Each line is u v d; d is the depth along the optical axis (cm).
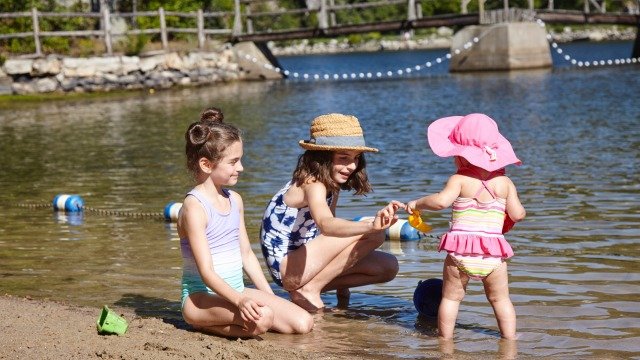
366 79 3183
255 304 522
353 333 555
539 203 918
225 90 2848
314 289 618
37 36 2761
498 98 2164
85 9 3381
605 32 6319
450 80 2875
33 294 651
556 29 6328
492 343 527
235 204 569
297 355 500
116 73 2862
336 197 618
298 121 1825
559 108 1866
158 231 863
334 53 6425
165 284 674
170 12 3153
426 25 3256
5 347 493
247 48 3400
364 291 654
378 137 1532
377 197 991
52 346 495
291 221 618
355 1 5828
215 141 543
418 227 552
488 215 535
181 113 2106
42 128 1873
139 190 1101
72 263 744
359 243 612
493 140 540
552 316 570
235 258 563
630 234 774
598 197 938
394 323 577
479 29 3250
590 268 675
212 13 3359
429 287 591
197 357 484
